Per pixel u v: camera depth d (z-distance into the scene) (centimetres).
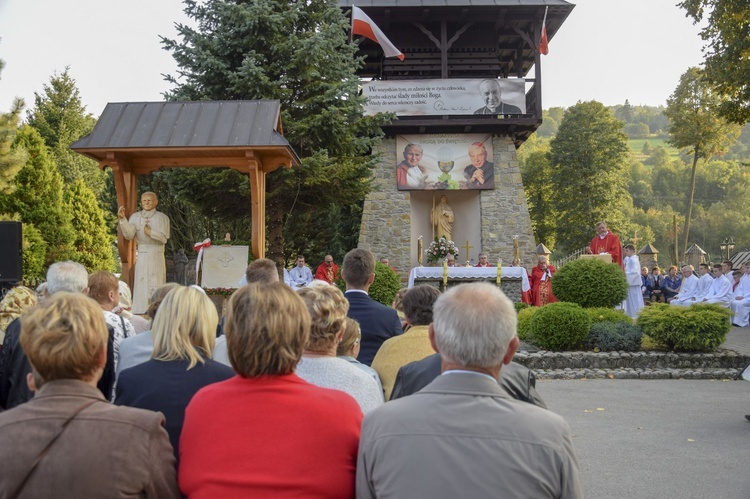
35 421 198
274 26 1426
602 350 1070
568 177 3816
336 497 212
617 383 934
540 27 2175
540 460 189
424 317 379
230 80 1431
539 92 2142
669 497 457
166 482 208
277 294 221
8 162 1568
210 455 210
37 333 206
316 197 1608
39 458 192
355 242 2411
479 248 2230
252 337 213
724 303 1733
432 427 194
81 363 209
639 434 633
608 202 3762
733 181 7700
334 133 1462
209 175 1424
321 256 2383
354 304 439
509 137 2223
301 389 219
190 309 277
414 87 2122
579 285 1198
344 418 219
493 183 2202
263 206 933
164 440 212
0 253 891
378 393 278
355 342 338
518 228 2197
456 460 188
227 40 1462
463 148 2208
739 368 1011
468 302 210
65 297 217
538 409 201
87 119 4144
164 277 932
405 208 2205
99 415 203
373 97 2122
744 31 1681
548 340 1079
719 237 6831
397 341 374
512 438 190
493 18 2167
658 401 798
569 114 3831
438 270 1571
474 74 2256
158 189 2078
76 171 3812
